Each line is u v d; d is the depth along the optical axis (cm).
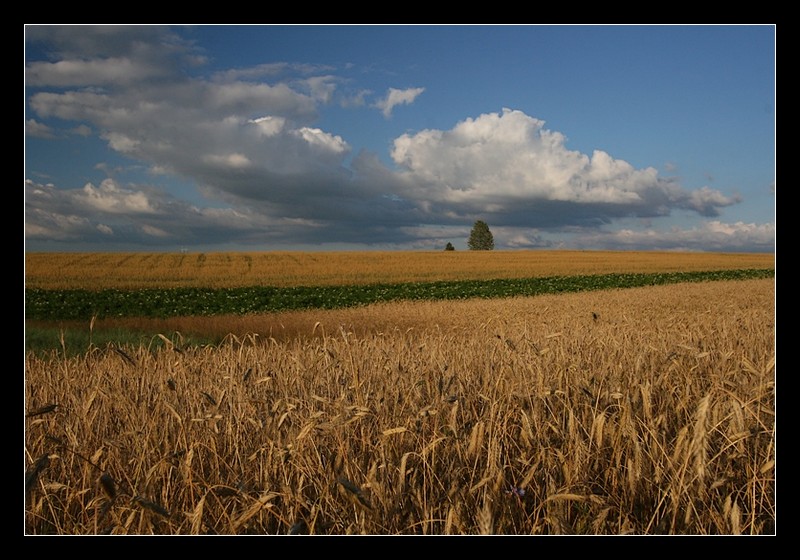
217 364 550
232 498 265
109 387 474
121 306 2730
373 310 2345
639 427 323
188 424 350
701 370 477
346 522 256
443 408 358
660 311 1661
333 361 493
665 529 240
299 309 2738
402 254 7281
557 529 233
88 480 296
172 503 277
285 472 283
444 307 2372
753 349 579
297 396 427
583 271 5194
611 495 270
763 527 247
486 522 202
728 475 266
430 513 247
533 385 390
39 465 241
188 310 2627
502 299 2922
